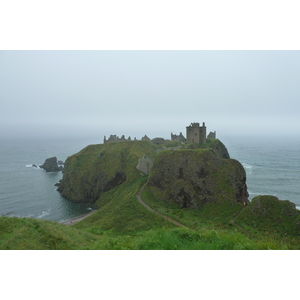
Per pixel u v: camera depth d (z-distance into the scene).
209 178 62.53
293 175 147.62
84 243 26.92
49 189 126.62
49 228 28.14
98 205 94.50
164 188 68.56
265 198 48.97
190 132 110.94
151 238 21.09
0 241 22.50
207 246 18.81
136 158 105.06
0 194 117.44
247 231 44.03
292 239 39.00
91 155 121.19
